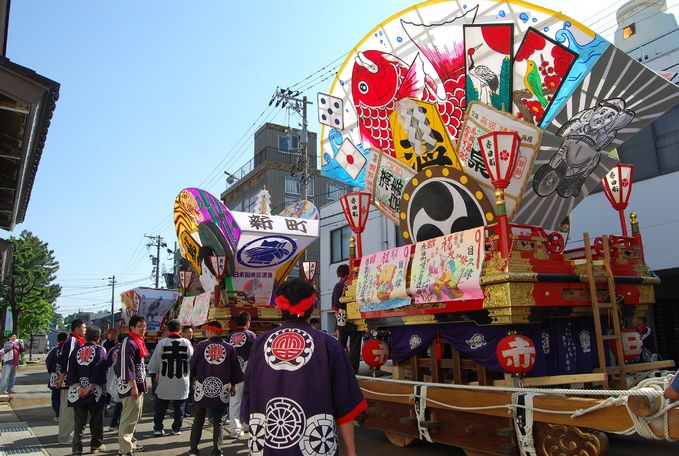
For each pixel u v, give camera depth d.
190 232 11.77
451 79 6.34
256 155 33.00
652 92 5.42
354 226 7.16
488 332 5.15
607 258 5.14
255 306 10.26
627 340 5.30
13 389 16.92
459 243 5.20
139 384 6.49
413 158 6.50
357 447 6.32
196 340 11.27
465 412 5.06
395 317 6.09
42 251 47.59
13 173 5.25
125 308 17.75
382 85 6.96
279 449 2.63
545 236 4.99
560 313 4.90
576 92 5.52
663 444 5.67
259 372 2.86
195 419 6.21
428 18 6.29
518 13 5.59
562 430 4.11
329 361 2.84
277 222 10.23
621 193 6.11
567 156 5.49
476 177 5.62
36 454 6.86
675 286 11.30
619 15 12.01
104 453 6.88
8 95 3.62
